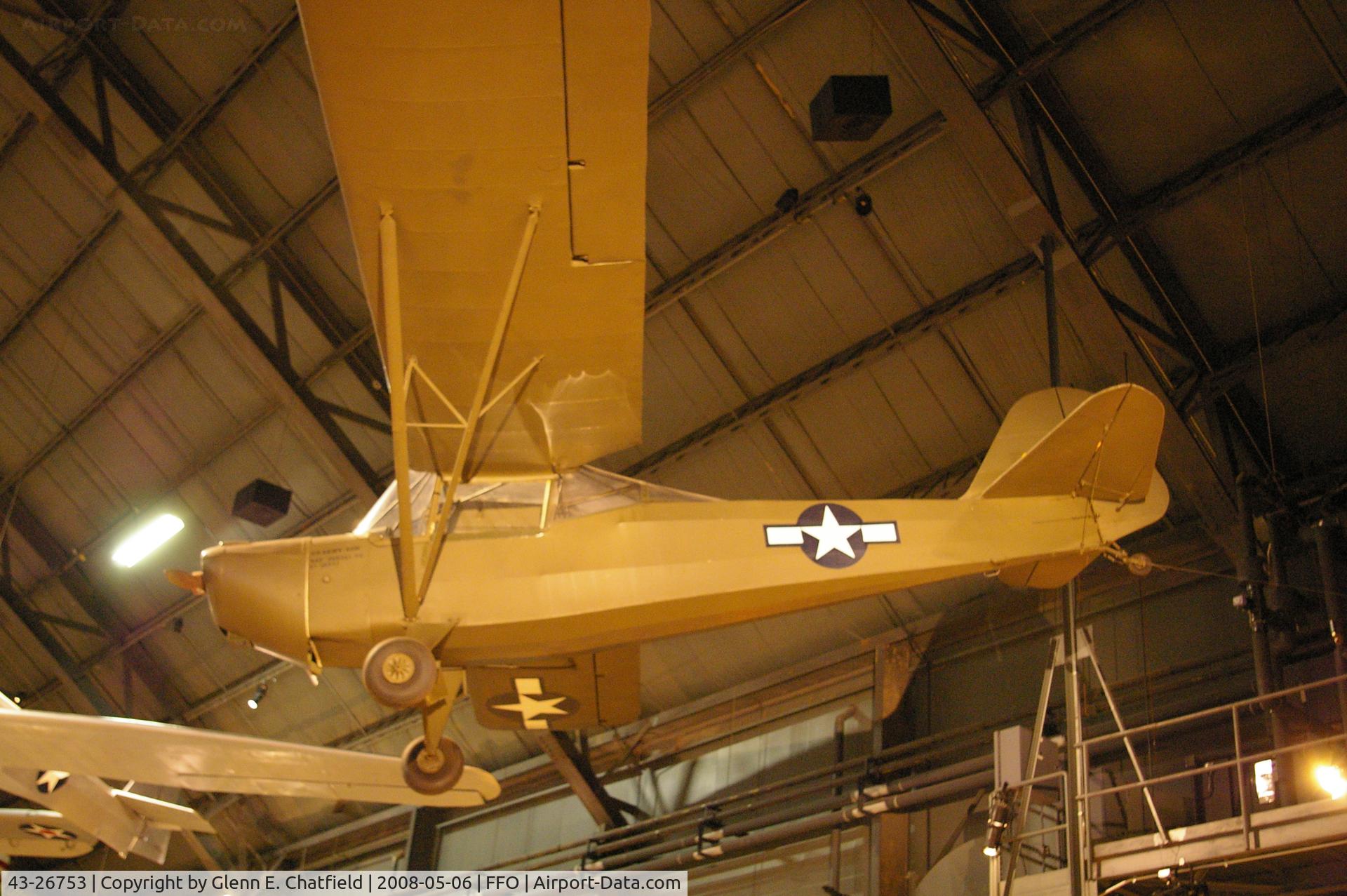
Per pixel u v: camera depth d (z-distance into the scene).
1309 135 10.05
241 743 10.30
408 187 5.84
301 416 14.25
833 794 12.92
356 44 5.23
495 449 7.33
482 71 5.36
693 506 7.44
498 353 6.70
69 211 15.09
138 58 13.84
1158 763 10.64
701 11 11.53
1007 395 11.88
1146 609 11.65
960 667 12.77
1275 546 10.53
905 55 10.22
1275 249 10.64
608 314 6.52
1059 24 10.55
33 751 9.88
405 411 6.44
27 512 18.02
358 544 7.09
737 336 12.75
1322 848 6.64
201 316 15.13
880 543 7.47
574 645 7.16
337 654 6.96
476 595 6.96
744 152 11.98
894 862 11.83
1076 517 7.61
